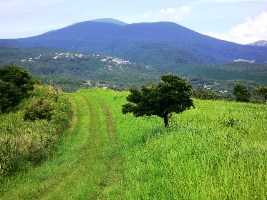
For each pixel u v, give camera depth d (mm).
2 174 25297
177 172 20172
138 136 35844
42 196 21000
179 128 33875
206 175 18266
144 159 25781
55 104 54219
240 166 18781
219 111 51938
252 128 36406
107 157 29203
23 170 26797
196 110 52750
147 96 34531
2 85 58188
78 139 38125
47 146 33125
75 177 24031
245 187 16125
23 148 29391
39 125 40156
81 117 52875
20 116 48281
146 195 18219
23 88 63031
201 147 24438
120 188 20516
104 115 53250
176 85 34281
